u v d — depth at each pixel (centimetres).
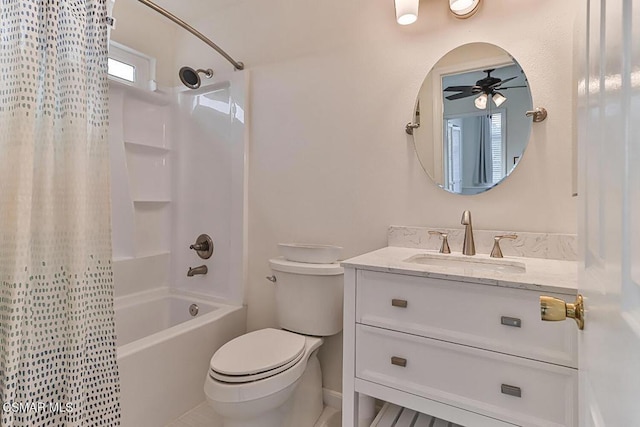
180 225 243
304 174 191
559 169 132
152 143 241
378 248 170
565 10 131
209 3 218
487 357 102
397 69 164
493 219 144
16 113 105
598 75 53
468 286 104
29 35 107
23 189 105
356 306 123
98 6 129
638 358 34
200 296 230
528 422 96
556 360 93
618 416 40
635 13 35
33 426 108
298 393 160
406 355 114
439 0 154
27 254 105
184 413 172
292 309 169
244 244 210
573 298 90
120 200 222
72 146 117
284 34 198
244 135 209
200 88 229
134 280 225
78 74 119
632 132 36
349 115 177
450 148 152
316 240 187
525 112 138
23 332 106
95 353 125
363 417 128
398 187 165
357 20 175
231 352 145
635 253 35
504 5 141
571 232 130
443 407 108
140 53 223
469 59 148
